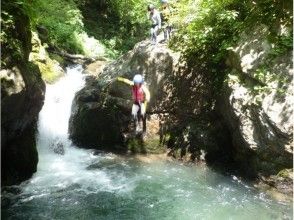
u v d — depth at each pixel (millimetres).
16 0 6141
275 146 6496
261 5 7199
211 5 8070
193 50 8711
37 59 10711
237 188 7105
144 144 8852
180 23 9312
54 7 14625
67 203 6406
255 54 6844
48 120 9219
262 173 6965
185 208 6371
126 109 8898
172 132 8766
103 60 13914
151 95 8852
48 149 8789
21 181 6957
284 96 6266
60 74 11156
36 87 6551
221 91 7930
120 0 18938
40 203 6336
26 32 6598
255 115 6719
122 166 8125
